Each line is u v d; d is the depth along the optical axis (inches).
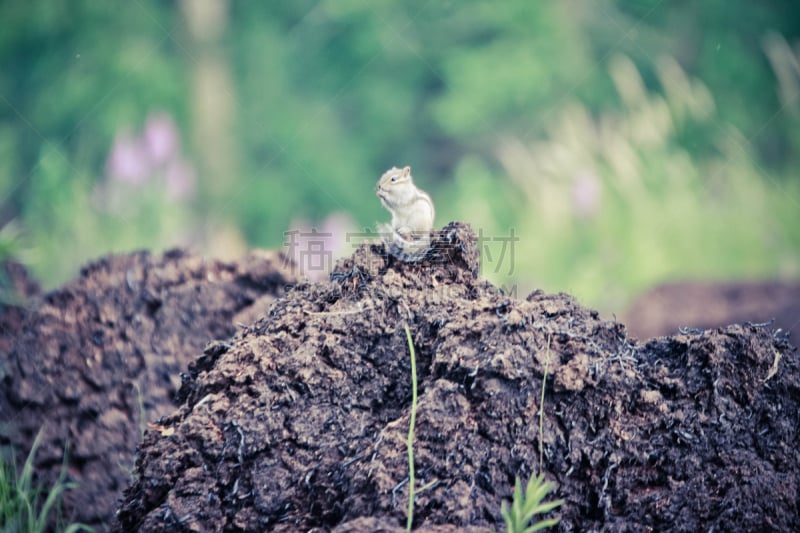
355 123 908.6
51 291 311.0
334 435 191.6
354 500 179.0
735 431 186.7
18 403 279.3
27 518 258.5
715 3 903.1
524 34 893.2
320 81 912.3
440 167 898.7
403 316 203.8
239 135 879.1
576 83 871.1
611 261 668.7
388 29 901.8
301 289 219.1
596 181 705.6
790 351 199.0
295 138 881.5
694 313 500.1
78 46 871.7
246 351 202.4
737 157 788.6
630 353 197.0
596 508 181.0
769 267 669.3
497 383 186.7
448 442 181.9
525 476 181.0
